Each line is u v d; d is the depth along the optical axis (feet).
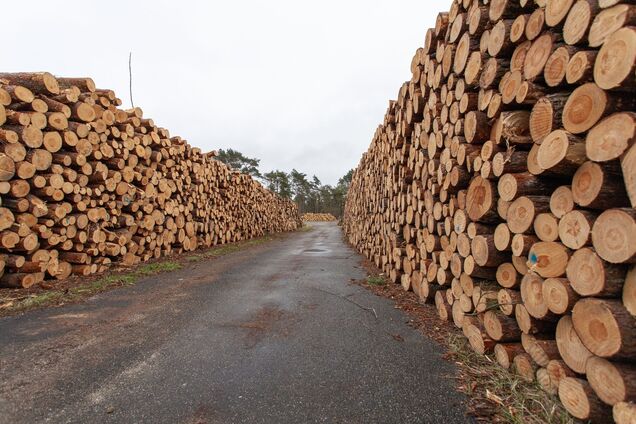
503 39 8.40
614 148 5.18
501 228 8.36
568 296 6.10
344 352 9.18
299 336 10.29
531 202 7.25
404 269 16.53
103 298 14.08
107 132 19.31
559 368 6.56
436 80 12.84
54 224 16.48
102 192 19.25
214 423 6.21
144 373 7.94
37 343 9.50
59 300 13.50
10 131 14.14
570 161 6.08
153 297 14.38
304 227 99.86
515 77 8.01
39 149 15.30
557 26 6.77
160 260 24.02
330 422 6.28
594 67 5.59
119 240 20.29
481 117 9.46
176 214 27.17
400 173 17.63
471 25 10.01
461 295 10.30
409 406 6.75
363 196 32.99
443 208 11.78
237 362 8.55
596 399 5.73
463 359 8.63
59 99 16.40
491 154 8.77
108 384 7.44
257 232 54.03
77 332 10.36
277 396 7.08
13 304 12.82
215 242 36.01
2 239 14.12
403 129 16.90
